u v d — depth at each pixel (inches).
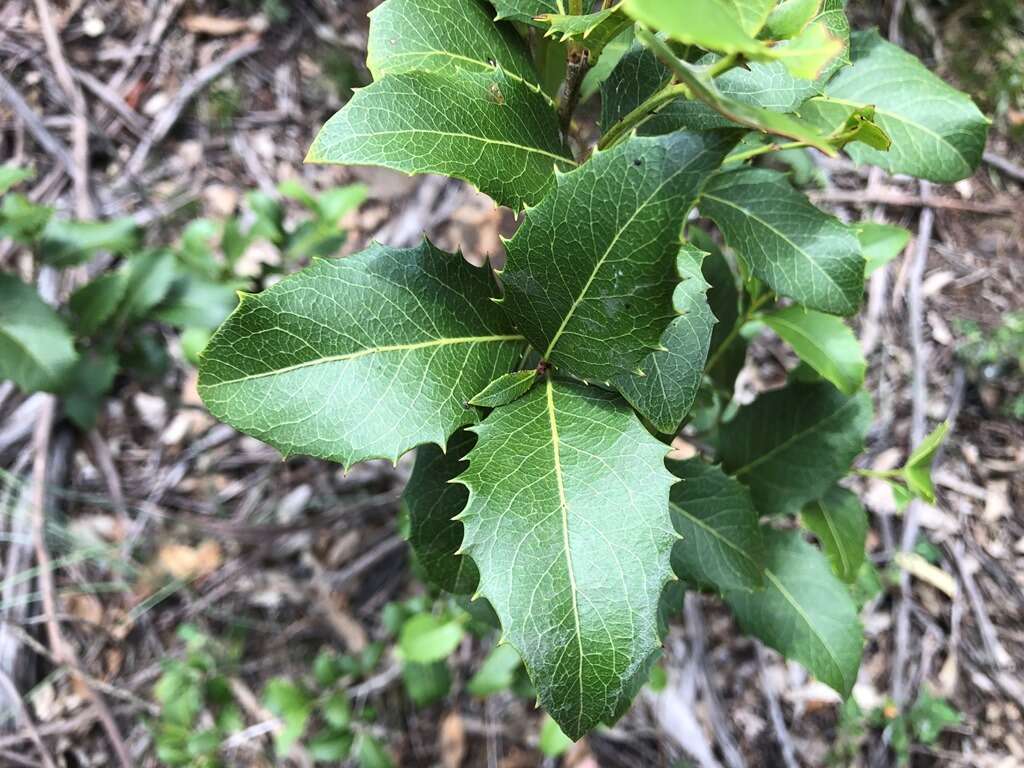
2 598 17.8
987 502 19.7
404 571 19.6
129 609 18.6
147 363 17.8
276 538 19.5
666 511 5.7
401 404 6.0
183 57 22.9
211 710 18.3
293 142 22.8
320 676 17.1
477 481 5.8
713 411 12.7
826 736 18.3
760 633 10.3
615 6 5.5
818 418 10.5
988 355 20.3
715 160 4.9
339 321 5.9
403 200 22.1
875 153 8.2
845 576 10.4
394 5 6.4
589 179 5.2
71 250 16.5
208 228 18.6
